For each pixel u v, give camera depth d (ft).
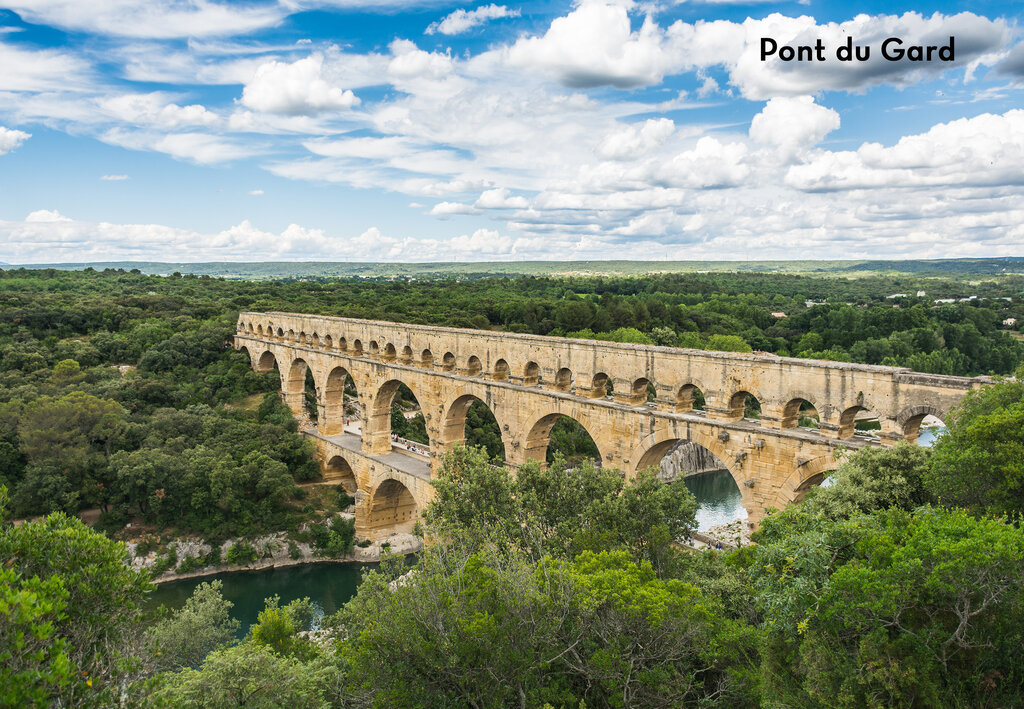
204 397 362.94
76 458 271.28
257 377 381.19
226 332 428.15
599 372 187.11
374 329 280.10
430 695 90.07
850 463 124.06
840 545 92.89
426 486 249.14
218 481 273.54
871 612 79.77
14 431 281.33
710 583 112.06
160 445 296.71
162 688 90.89
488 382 220.84
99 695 68.85
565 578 97.50
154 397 350.43
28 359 364.17
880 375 132.67
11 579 65.46
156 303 513.45
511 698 90.22
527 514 142.10
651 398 369.71
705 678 101.35
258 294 644.69
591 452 406.62
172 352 394.11
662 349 171.12
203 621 163.32
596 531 133.80
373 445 288.71
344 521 286.66
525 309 536.01
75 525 84.53
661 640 94.53
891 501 113.50
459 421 246.06
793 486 147.02
